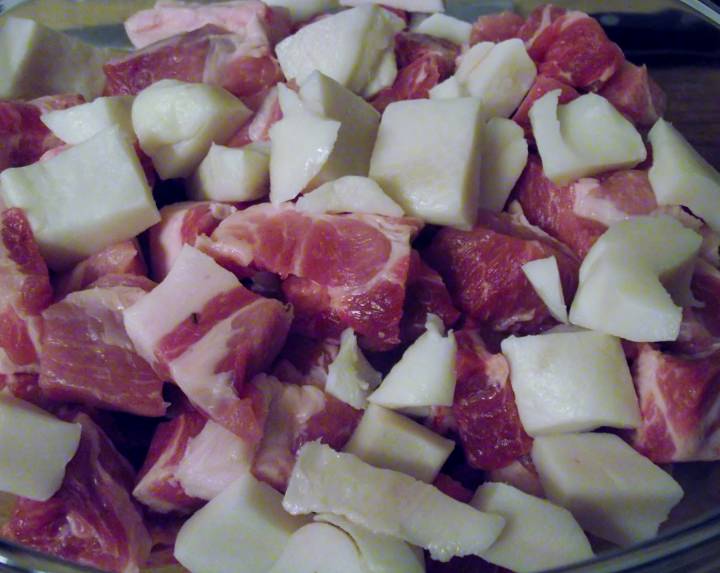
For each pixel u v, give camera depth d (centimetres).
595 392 21
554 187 25
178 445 21
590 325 22
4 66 29
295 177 23
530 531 20
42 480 20
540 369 21
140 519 21
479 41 30
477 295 23
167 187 27
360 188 23
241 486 20
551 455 21
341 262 22
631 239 22
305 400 22
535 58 29
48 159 25
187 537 20
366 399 22
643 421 22
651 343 22
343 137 24
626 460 21
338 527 19
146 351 22
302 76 28
